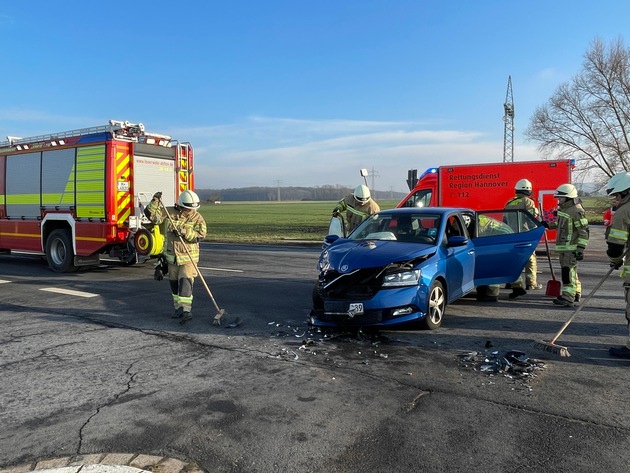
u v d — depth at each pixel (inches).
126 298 349.1
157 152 478.6
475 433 142.3
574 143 1612.9
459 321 273.1
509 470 122.9
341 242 283.3
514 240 308.5
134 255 459.5
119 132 445.4
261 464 126.6
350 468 124.6
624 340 235.1
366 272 240.8
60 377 191.2
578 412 155.9
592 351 218.5
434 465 125.5
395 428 145.9
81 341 240.1
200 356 215.3
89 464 126.8
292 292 366.6
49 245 485.1
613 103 1544.0
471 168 627.8
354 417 153.5
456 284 277.7
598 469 122.9
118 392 175.5
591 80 1560.0
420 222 284.7
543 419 150.9
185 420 152.3
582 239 303.0
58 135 474.6
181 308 283.1
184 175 506.9
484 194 622.5
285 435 142.0
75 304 329.4
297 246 813.2
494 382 181.9
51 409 161.6
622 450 132.0
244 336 246.4
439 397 168.4
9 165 521.3
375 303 234.2
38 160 492.7
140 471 123.3
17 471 124.0
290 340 238.7
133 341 239.6
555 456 129.2
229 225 1515.7
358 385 179.8
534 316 285.0
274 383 182.4
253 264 547.8
